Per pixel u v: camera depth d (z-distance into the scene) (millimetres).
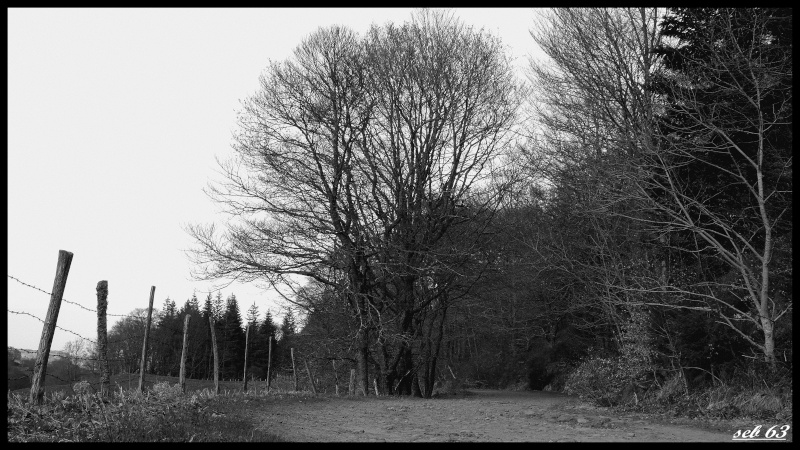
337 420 14172
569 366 39688
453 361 50875
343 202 26609
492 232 28375
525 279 29594
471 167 28141
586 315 33094
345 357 28938
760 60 17531
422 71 26859
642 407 16859
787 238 19656
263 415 14164
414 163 27000
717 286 19656
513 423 13836
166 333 43250
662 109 20922
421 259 27281
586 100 24312
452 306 31172
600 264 24750
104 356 12039
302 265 26188
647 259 22734
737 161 19953
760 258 17062
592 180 22766
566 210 25875
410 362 29938
